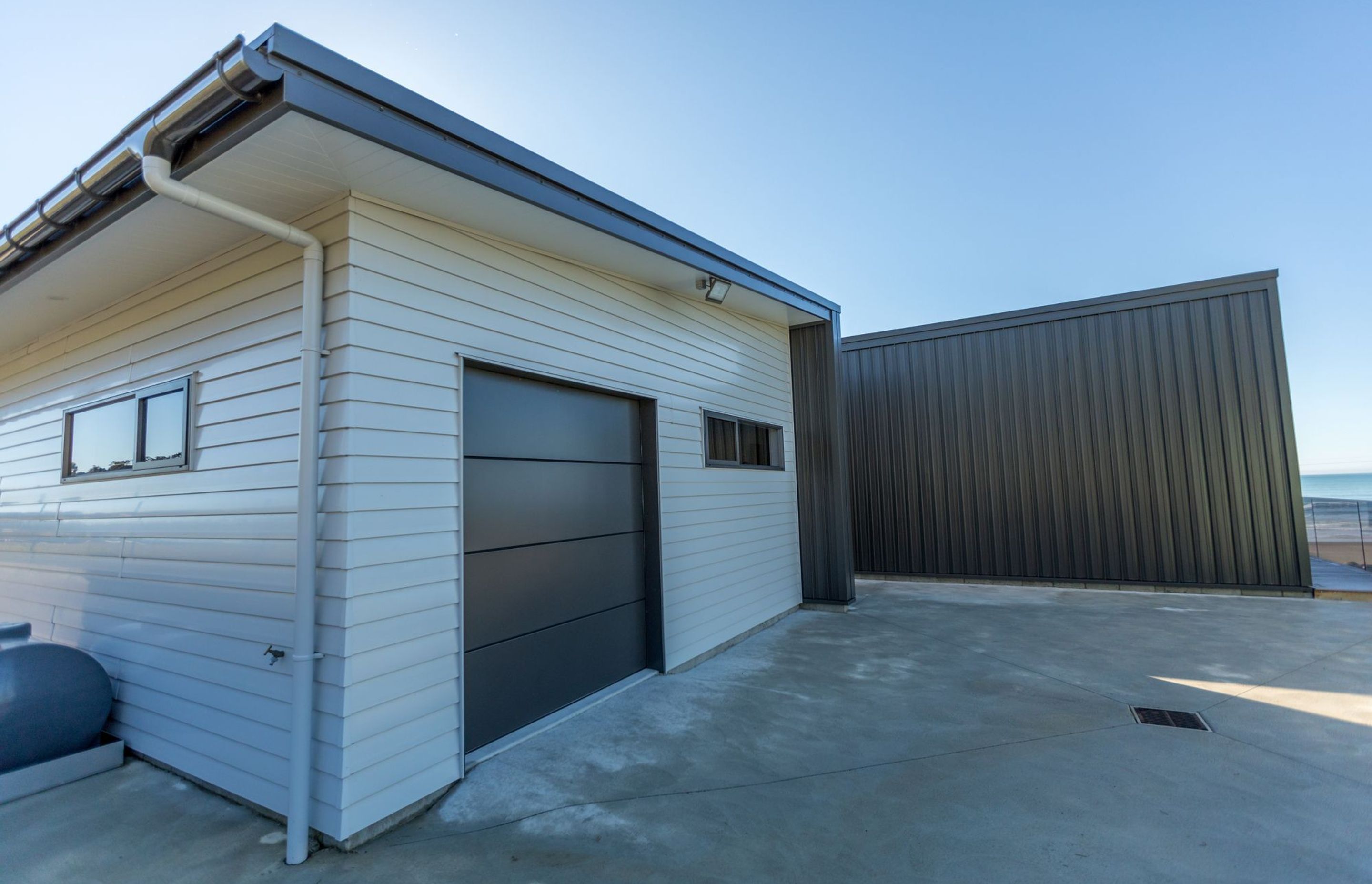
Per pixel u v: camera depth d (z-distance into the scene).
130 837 2.53
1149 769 3.03
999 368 9.30
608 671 4.36
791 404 7.70
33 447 4.60
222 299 3.14
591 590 4.23
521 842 2.46
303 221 2.87
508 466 3.59
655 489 4.88
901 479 9.88
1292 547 7.58
